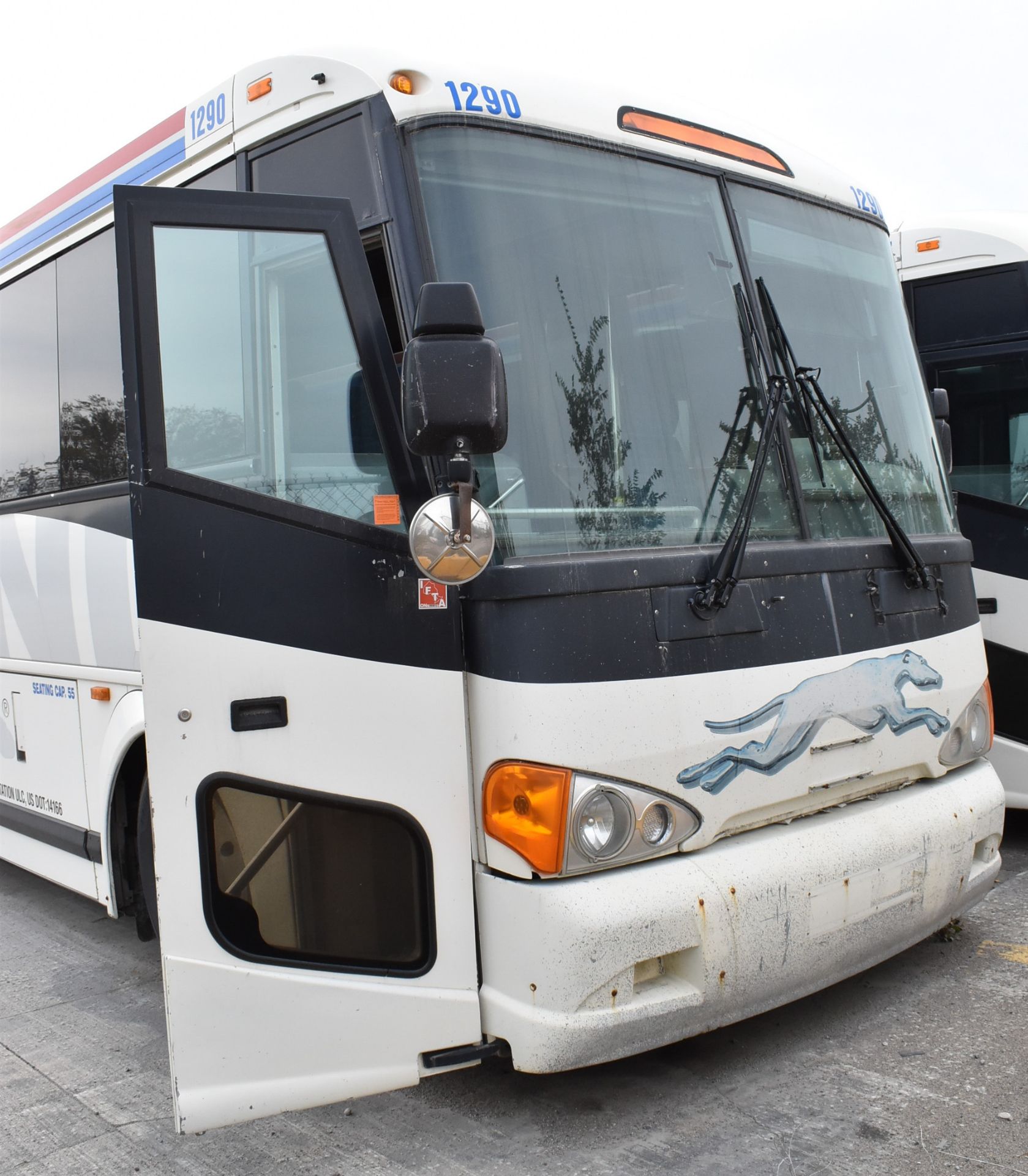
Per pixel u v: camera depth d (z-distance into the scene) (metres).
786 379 3.87
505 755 3.12
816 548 3.64
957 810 4.04
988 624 6.14
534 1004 3.11
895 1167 3.08
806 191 4.37
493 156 3.43
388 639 3.21
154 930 4.37
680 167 3.89
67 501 4.71
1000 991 4.18
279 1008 3.19
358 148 3.36
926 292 6.58
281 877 3.19
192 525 3.09
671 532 3.44
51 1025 4.46
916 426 4.52
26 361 5.19
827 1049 3.79
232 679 3.12
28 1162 3.42
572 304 3.46
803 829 3.57
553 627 3.08
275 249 3.26
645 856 3.22
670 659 3.23
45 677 4.98
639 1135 3.32
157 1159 3.40
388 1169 3.24
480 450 2.89
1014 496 6.09
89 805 4.70
